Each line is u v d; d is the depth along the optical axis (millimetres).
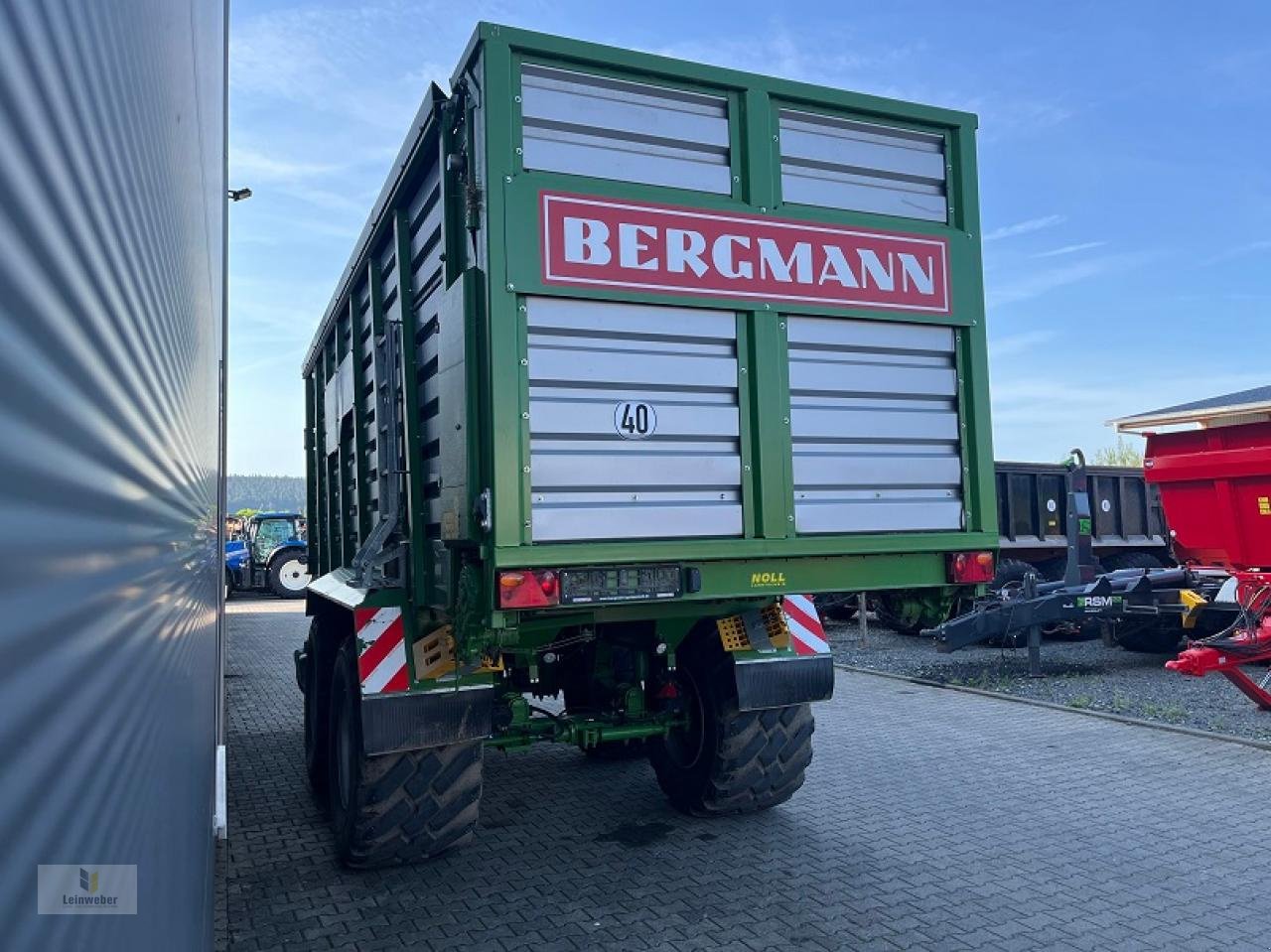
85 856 675
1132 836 4461
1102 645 10594
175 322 1501
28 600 533
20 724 513
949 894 3811
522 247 3199
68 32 651
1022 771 5609
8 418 499
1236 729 6414
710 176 3578
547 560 3148
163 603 1280
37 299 565
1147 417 9016
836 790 5289
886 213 3896
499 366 3141
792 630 4555
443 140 3578
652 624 4418
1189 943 3346
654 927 3564
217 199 3508
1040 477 11586
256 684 9336
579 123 3361
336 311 6000
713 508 3477
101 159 771
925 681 8562
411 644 3900
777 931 3508
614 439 3330
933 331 3959
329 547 6660
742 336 3568
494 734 4355
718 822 4773
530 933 3541
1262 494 7906
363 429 5305
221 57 3330
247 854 4473
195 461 2223
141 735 999
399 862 4074
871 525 3760
